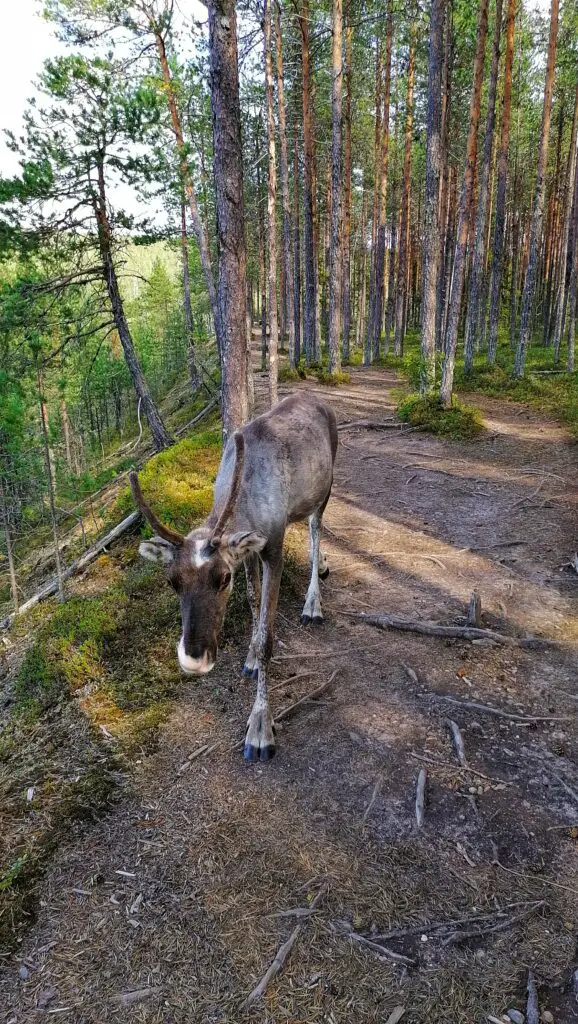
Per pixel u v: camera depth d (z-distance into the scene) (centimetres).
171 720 435
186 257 2527
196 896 298
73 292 1397
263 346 2344
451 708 432
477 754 388
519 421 1389
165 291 5109
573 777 367
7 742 456
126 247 1434
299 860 315
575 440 1176
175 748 405
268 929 281
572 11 2316
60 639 566
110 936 283
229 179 672
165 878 309
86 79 1174
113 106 1189
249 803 354
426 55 2419
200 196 2023
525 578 640
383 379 2117
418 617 561
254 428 434
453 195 2897
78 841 337
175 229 1446
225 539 325
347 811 346
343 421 1433
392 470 1068
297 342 2252
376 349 2673
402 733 409
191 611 306
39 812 365
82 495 1431
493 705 434
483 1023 243
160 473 991
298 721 423
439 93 1323
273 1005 251
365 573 661
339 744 400
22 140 1218
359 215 3675
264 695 402
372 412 1538
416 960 267
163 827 341
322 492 504
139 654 523
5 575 1323
